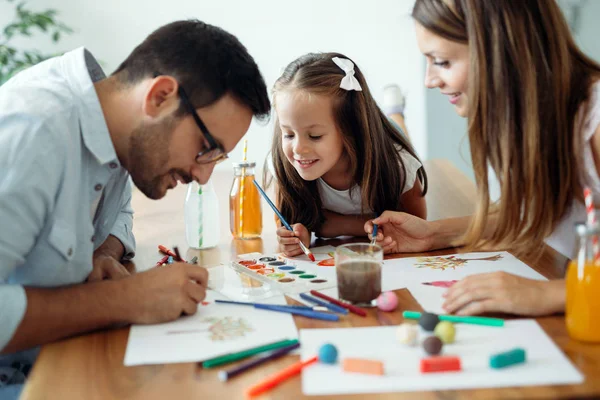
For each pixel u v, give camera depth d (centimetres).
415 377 87
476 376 87
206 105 117
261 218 167
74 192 115
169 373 92
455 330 99
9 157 106
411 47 368
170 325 109
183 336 104
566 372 87
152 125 118
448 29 123
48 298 106
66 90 118
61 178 112
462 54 125
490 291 108
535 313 106
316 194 174
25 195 106
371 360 89
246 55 123
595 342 96
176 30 120
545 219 128
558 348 95
